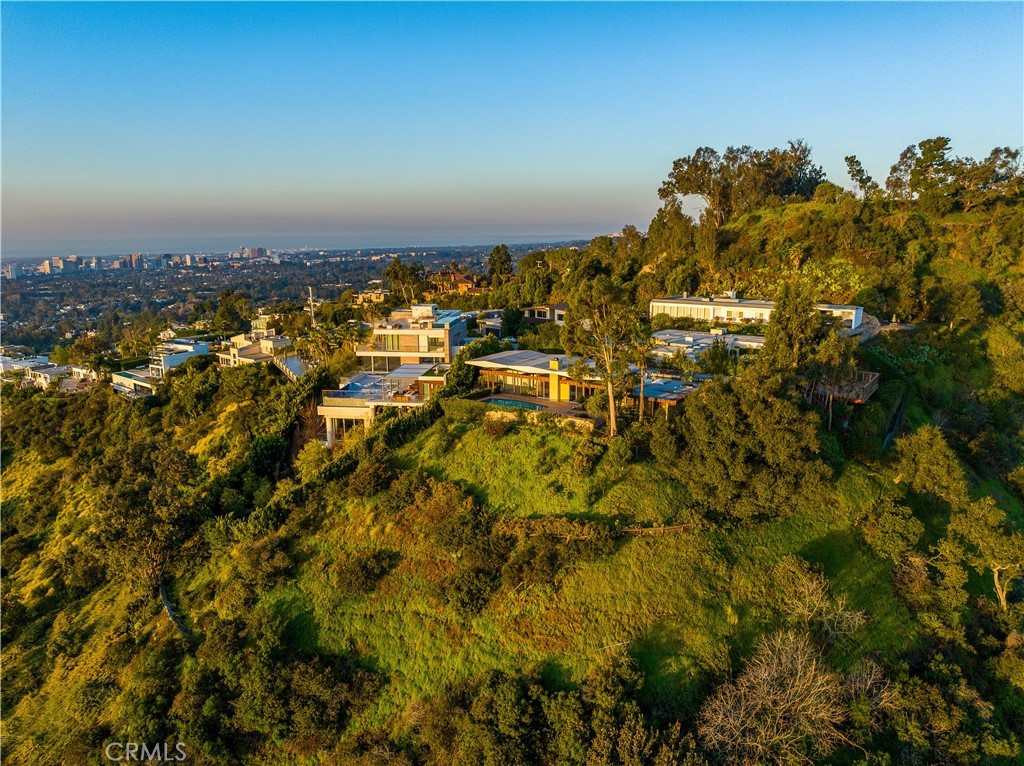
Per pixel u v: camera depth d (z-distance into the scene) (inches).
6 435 3782.0
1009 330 3198.8
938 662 1519.4
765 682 1360.7
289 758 1446.9
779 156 5319.9
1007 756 1370.6
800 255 3887.8
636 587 1577.3
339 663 1565.0
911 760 1333.7
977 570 1734.7
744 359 2591.0
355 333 3609.7
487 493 1894.7
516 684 1407.5
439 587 1652.3
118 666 1733.5
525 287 4980.3
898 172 4630.9
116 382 4357.8
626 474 1846.7
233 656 1562.5
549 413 2108.8
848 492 1868.8
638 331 1980.8
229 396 3356.3
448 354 3090.6
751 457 1758.1
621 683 1371.8
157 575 1958.7
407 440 2208.4
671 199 5157.5
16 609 2078.0
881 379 2596.0
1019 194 4249.5
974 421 2541.8
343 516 1921.8
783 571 1612.9
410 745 1418.6
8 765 1534.2
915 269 3686.0
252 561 1770.4
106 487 2172.7
